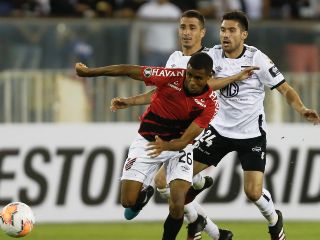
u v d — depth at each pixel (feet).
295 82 153.99
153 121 99.50
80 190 147.13
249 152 107.24
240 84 106.42
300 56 161.79
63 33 159.74
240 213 149.28
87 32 160.04
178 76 95.91
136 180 99.71
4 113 150.10
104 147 147.74
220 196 148.46
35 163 146.41
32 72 150.82
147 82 96.99
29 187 146.10
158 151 94.68
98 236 130.41
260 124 107.65
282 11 187.73
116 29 160.35
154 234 132.57
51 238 127.95
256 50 107.04
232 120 107.76
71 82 151.23
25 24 158.30
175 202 97.45
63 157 146.92
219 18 161.89
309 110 103.86
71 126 147.23
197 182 107.55
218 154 108.99
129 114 151.33
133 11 180.86
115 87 151.33
